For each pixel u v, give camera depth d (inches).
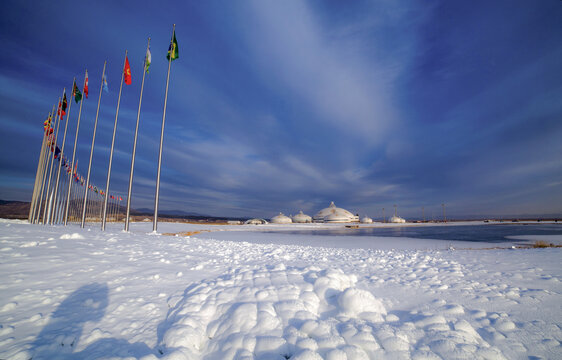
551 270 266.8
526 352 115.3
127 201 770.8
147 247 357.7
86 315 139.2
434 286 205.8
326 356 105.3
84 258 241.3
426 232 2349.9
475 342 119.0
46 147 1088.2
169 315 144.0
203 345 121.8
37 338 115.2
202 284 182.2
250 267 245.0
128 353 109.4
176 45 844.6
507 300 173.6
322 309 150.8
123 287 178.2
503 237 1393.9
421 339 119.7
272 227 3602.4
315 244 1027.9
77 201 1897.1
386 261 331.0
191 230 1862.7
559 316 149.0
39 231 395.5
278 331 123.7
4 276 178.7
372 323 131.3
